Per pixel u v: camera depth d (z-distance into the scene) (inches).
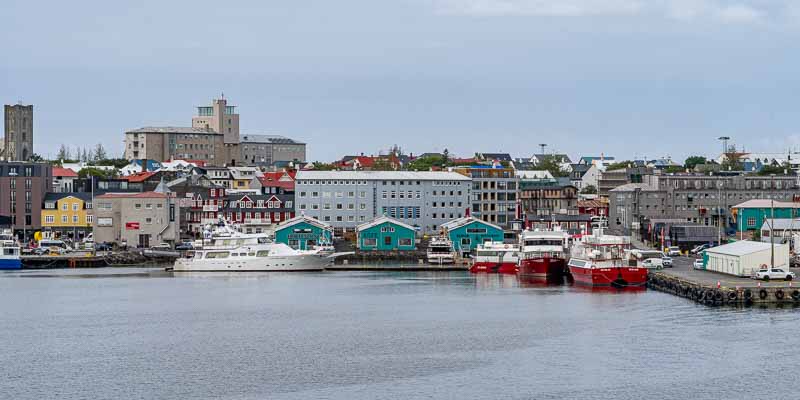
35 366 5664.4
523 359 5723.4
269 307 7613.2
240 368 5595.5
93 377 5418.3
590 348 5940.0
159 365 5679.1
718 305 7175.2
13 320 7066.9
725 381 5216.5
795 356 5659.5
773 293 7214.6
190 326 6820.9
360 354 5905.5
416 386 5191.9
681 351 5812.0
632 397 4970.5
